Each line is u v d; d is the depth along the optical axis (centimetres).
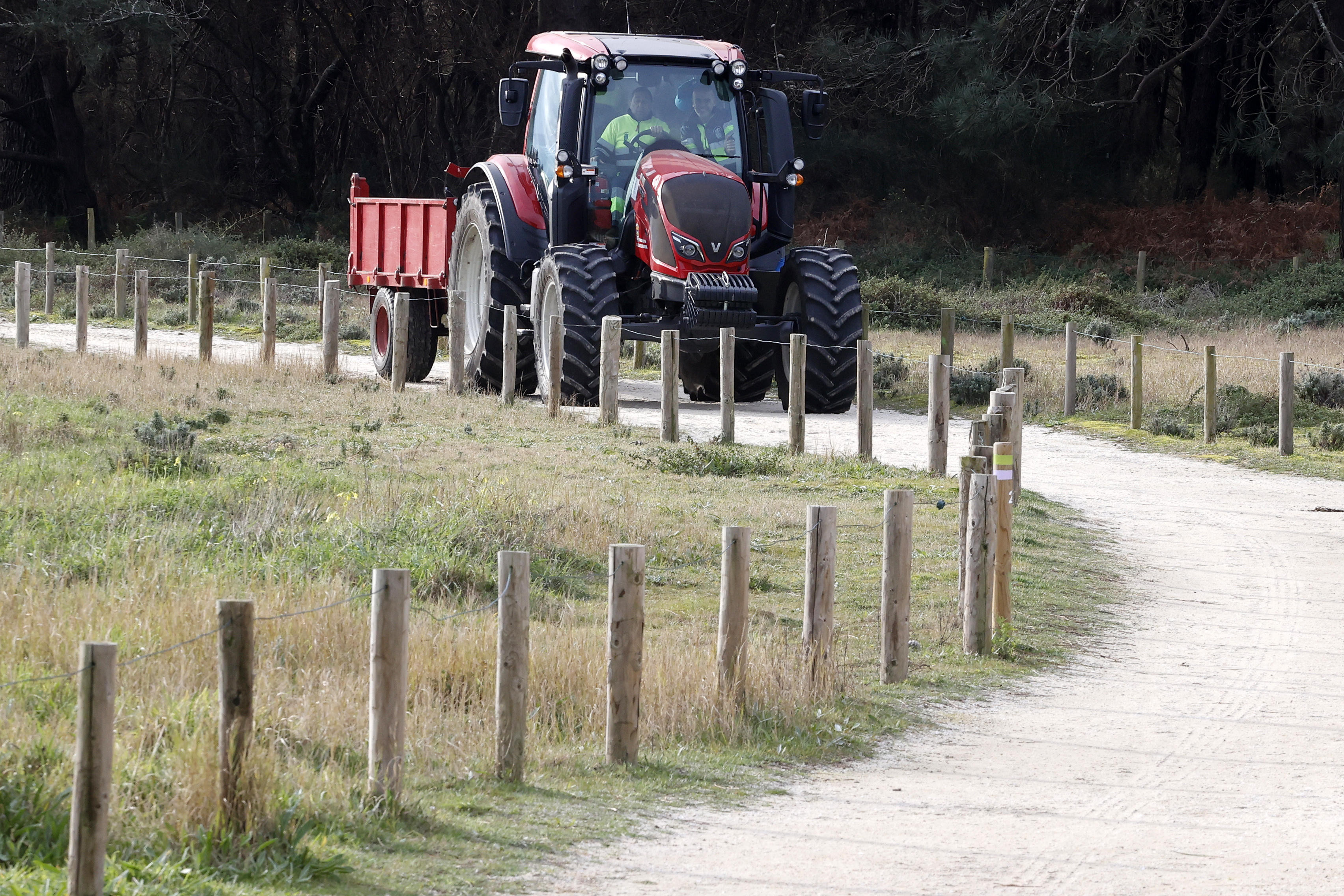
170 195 17362
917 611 3497
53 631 2655
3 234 13950
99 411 5416
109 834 1809
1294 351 8925
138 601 2889
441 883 1789
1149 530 4653
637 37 6681
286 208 18325
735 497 4616
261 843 1819
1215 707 2831
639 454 5225
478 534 3741
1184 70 17250
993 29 14362
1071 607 3631
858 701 2783
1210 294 13412
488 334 6650
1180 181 16975
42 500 3812
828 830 2072
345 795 2002
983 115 13862
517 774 2223
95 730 1590
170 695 2362
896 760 2467
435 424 5712
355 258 7969
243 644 1866
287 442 5097
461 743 2338
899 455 5631
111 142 18150
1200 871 1906
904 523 2936
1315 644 3350
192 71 18650
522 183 6700
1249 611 3669
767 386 7119
